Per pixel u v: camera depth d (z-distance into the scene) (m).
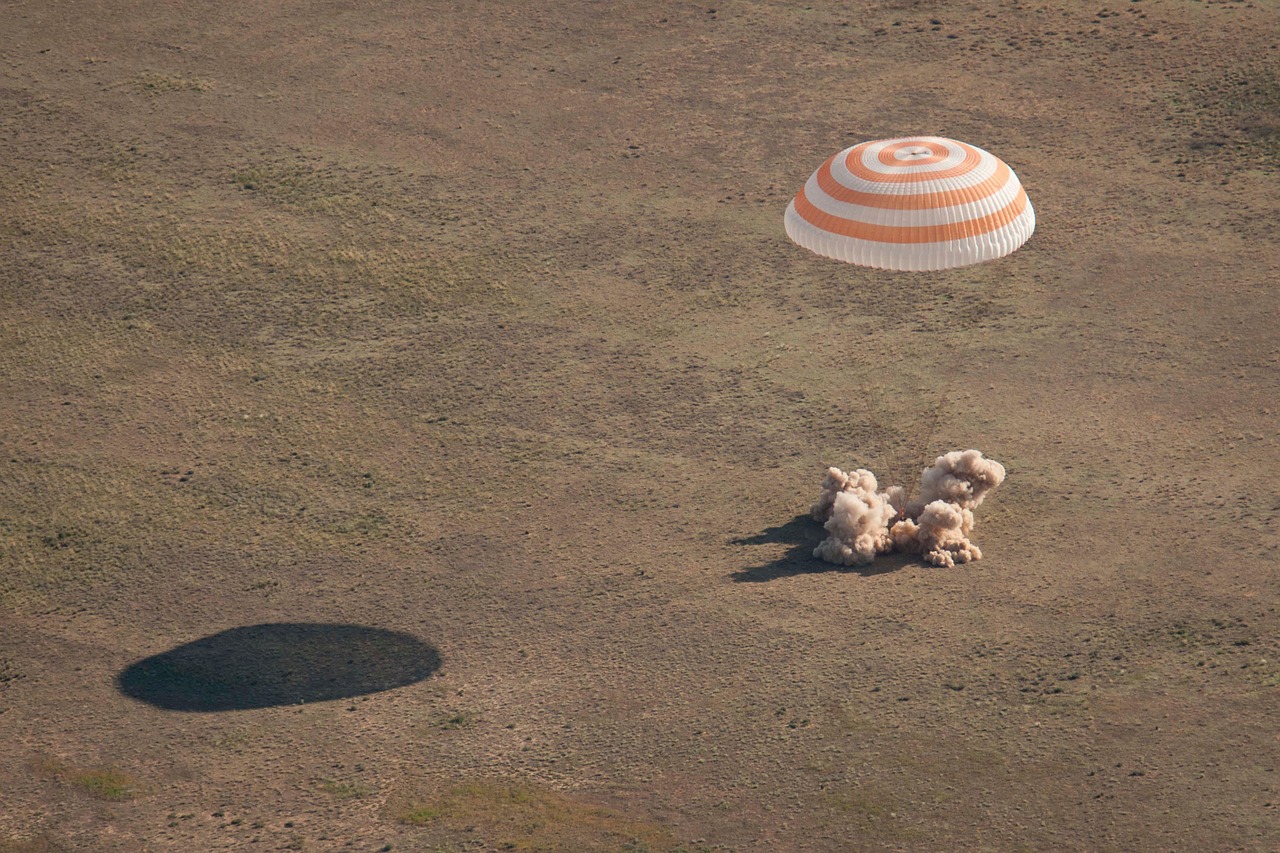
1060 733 89.56
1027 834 81.12
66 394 141.88
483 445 132.25
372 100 190.75
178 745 95.50
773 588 108.56
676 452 129.62
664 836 83.31
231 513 123.81
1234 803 81.94
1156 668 95.44
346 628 108.12
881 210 108.06
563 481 126.12
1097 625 101.00
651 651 102.31
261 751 94.44
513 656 103.38
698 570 112.06
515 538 118.44
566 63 198.38
